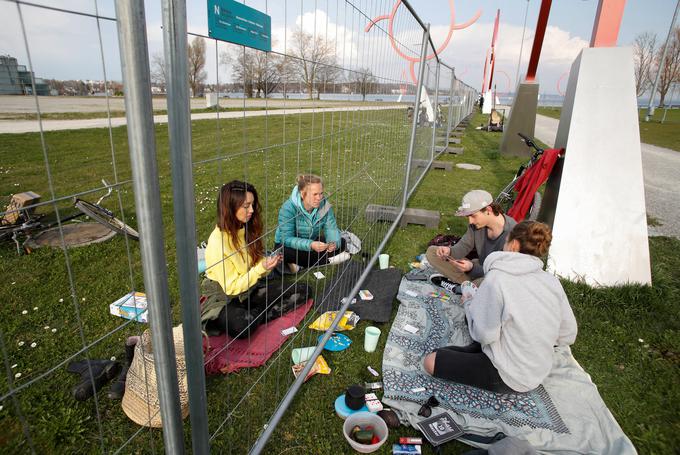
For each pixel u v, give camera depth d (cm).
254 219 265
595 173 379
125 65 88
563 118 439
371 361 271
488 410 226
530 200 437
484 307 227
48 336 271
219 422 215
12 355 253
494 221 321
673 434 220
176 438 126
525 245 232
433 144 905
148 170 96
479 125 2109
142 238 101
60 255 387
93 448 198
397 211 511
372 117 359
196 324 131
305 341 283
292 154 901
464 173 881
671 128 2288
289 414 225
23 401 220
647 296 343
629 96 373
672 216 610
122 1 84
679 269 416
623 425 226
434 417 219
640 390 252
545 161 420
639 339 299
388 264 420
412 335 293
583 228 379
